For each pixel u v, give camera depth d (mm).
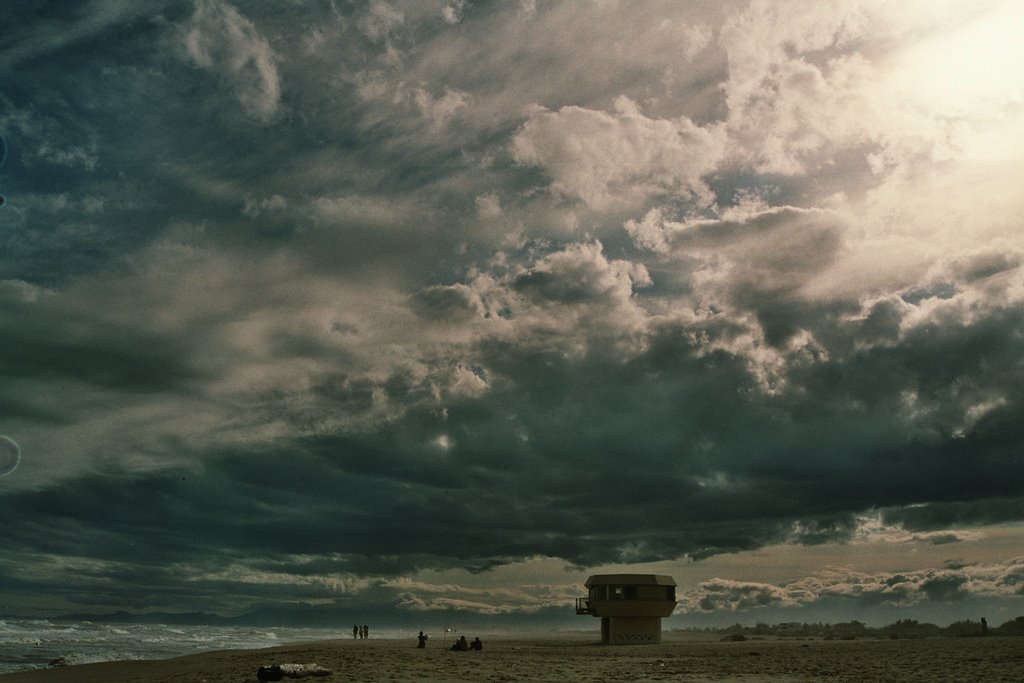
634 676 32875
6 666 56844
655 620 82688
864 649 58438
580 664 42438
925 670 34000
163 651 79688
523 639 135000
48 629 158250
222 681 32469
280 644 97688
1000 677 29344
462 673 34531
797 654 52156
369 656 49938
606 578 82812
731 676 32562
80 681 38188
